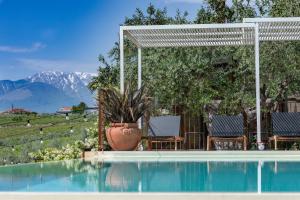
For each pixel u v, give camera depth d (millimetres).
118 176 7477
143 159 10508
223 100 16375
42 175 7609
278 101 16250
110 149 11750
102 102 11273
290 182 6629
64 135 17797
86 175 7602
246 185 6375
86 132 13102
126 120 11195
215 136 13242
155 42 14250
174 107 16406
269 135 14984
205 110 16312
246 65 16188
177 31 13008
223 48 16500
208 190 5969
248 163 9461
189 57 16422
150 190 6035
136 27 12391
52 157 12391
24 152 13977
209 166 8914
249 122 15289
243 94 16188
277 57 15812
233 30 13078
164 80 16406
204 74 16438
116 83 20734
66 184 6598
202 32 13148
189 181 6840
